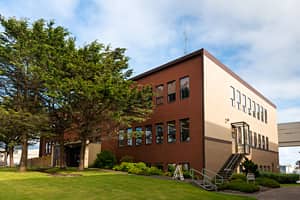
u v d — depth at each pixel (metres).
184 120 24.16
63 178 16.89
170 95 25.86
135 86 22.36
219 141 24.11
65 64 18.81
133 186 15.45
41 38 19.75
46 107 20.83
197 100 23.27
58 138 22.30
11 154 33.03
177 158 24.02
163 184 16.75
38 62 19.33
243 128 26.59
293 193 17.12
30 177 17.25
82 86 17.92
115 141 30.95
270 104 40.72
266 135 37.34
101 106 19.81
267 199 14.83
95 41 20.41
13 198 11.82
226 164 24.44
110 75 19.41
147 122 27.70
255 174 23.59
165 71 26.72
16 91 20.62
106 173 20.55
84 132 21.52
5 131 20.86
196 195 14.37
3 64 19.50
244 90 31.31
